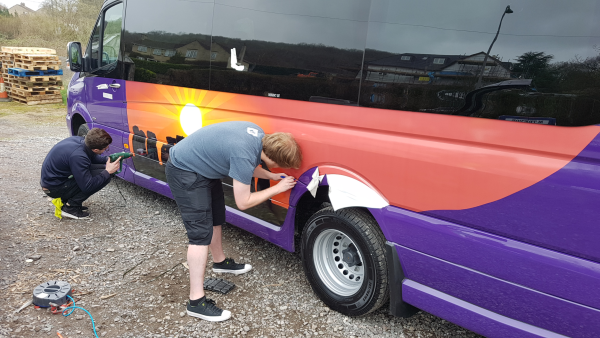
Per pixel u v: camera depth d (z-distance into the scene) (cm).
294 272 335
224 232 407
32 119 965
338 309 277
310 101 269
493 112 194
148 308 279
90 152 407
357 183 248
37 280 305
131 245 369
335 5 249
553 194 178
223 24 322
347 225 255
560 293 184
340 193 254
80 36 2358
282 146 255
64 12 2431
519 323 201
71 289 292
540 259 185
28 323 256
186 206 257
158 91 395
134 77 426
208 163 252
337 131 255
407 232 229
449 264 217
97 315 269
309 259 287
